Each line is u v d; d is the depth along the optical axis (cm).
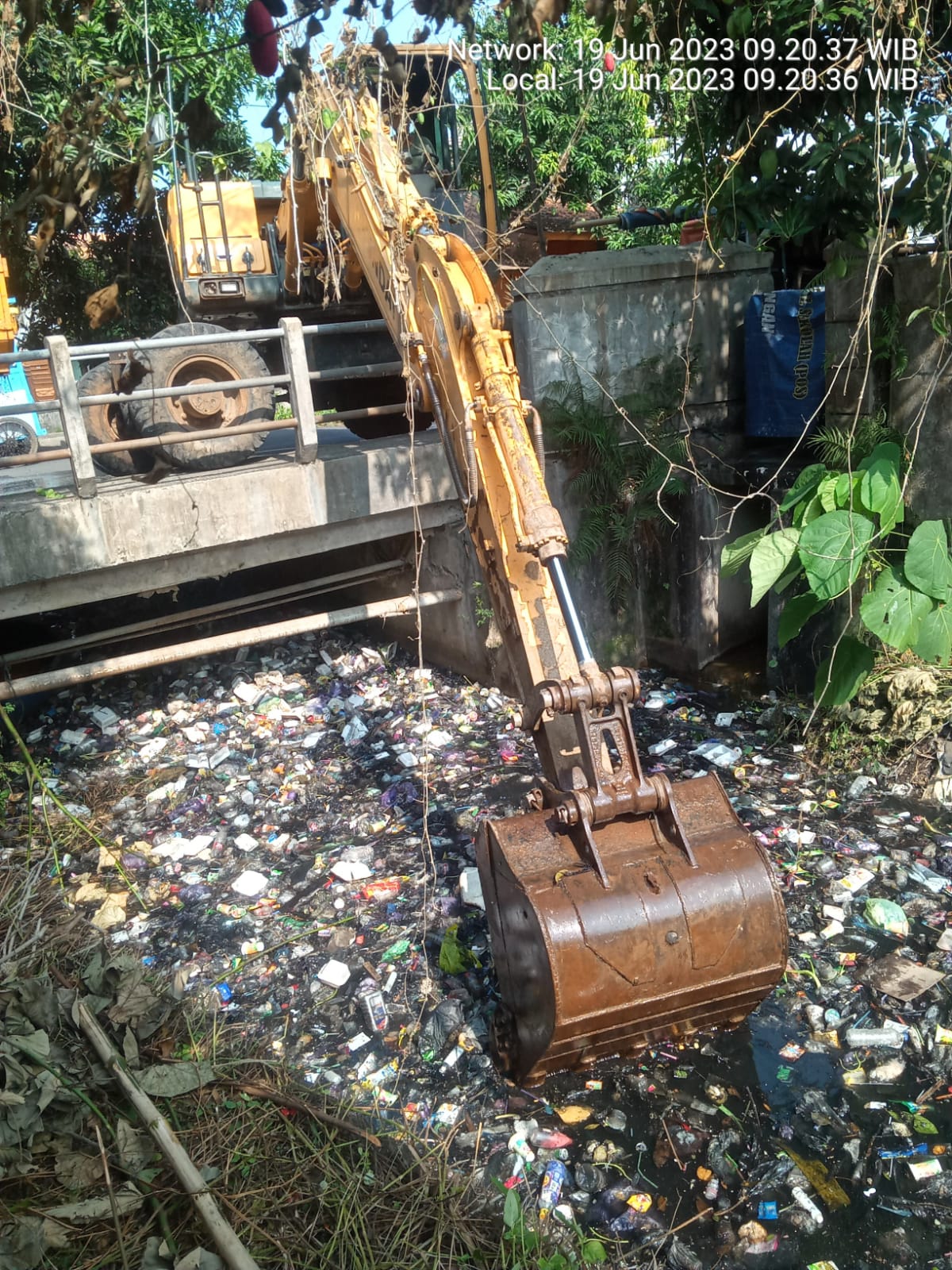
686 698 736
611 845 339
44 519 609
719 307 765
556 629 379
